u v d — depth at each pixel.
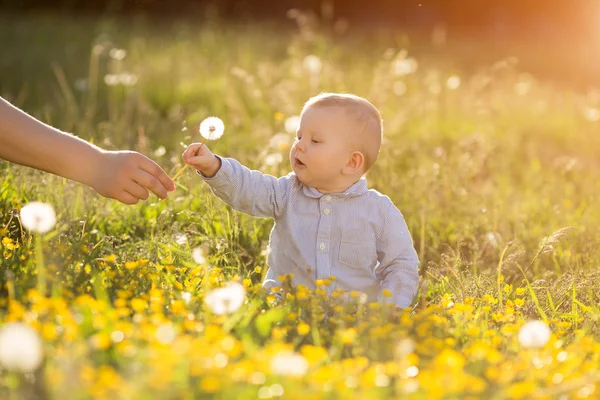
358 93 9.42
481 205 5.81
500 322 3.37
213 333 2.52
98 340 2.30
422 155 7.64
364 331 2.90
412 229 5.31
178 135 7.79
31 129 3.34
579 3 21.31
